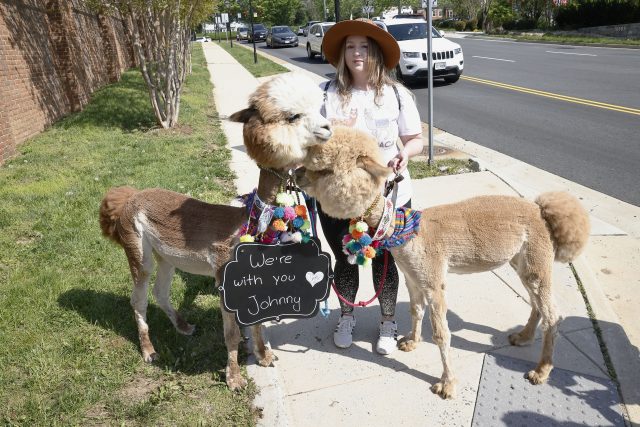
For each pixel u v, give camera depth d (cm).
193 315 399
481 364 332
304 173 265
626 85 1395
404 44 1596
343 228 333
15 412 301
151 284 438
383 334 351
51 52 1181
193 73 2062
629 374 320
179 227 310
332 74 1938
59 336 371
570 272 431
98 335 375
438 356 344
